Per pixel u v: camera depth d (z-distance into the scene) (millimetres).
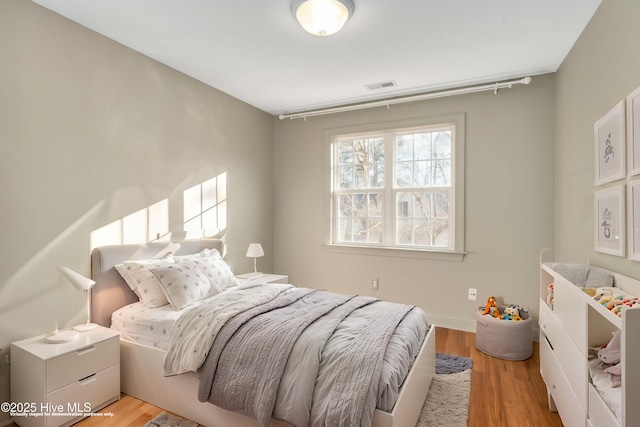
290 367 1692
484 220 3432
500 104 3350
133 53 2736
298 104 4086
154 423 1986
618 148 1865
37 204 2168
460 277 3541
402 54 2785
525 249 3279
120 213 2656
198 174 3363
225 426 1891
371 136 4035
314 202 4281
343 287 4121
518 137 3287
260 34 2484
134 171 2760
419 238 3795
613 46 1945
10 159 2043
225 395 1766
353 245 4035
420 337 2186
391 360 1674
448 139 3672
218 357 1848
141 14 2246
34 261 2158
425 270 3693
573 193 2645
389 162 3902
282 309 2215
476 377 2586
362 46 2648
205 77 3279
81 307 2406
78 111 2379
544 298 2455
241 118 3934
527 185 3262
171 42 2617
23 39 2088
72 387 1973
